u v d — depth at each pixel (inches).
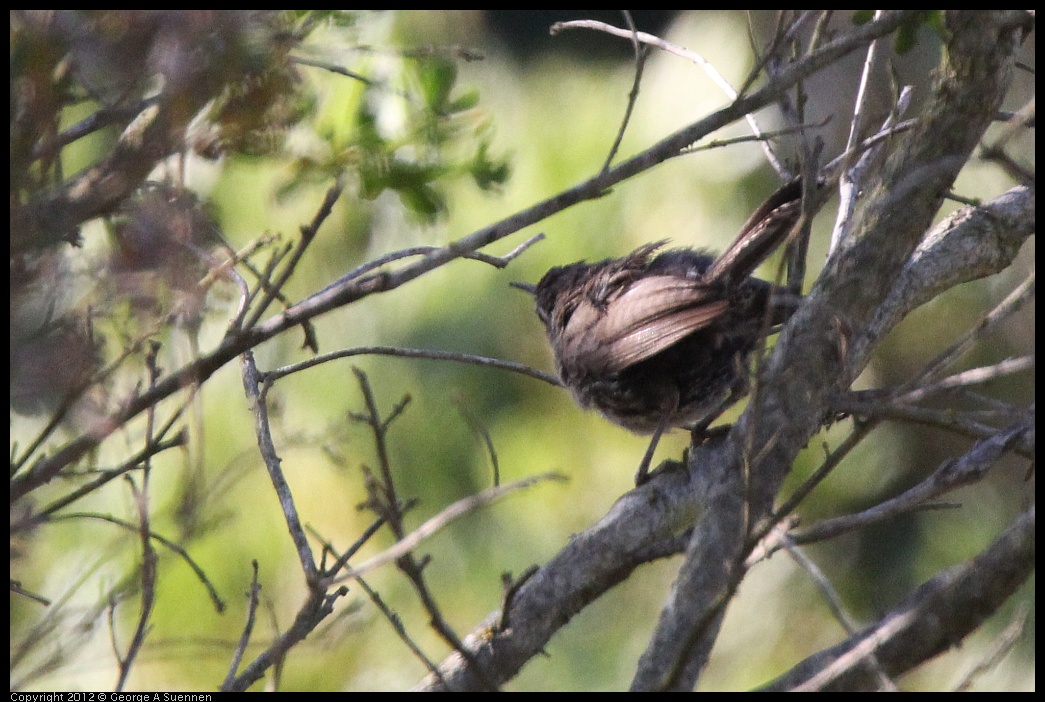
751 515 206.5
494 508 580.4
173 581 491.8
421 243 590.2
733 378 384.8
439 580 566.3
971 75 273.4
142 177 220.4
